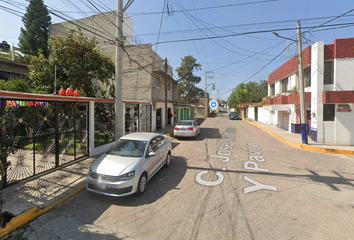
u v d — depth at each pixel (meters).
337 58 10.35
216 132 16.31
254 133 15.72
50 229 3.46
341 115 10.36
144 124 13.59
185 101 36.75
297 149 9.93
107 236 3.26
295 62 13.46
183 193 4.85
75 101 6.76
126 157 5.11
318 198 4.58
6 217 3.68
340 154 8.91
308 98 11.48
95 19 17.69
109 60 11.91
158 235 3.28
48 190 4.81
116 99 7.85
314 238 3.18
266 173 6.27
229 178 5.82
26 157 5.43
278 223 3.60
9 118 5.14
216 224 3.57
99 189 4.40
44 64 10.47
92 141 7.79
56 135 6.23
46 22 20.50
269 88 21.20
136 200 4.51
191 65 35.97
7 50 17.70
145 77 15.88
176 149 9.88
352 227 3.48
